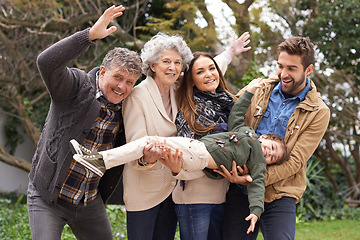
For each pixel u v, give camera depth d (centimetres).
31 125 1035
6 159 948
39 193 327
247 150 336
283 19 995
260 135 358
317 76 1035
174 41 348
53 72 305
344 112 1054
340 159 1119
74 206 337
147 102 347
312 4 948
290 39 344
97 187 363
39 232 317
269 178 337
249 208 350
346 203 1084
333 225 891
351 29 904
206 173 344
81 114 324
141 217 361
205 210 352
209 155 337
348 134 1071
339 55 940
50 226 321
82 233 361
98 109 326
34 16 937
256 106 364
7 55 975
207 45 864
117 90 325
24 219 720
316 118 347
